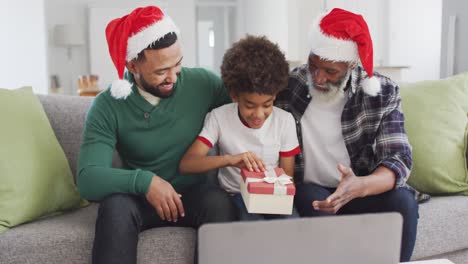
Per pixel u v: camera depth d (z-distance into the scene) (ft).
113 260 3.59
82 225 4.32
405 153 4.41
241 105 4.26
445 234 4.76
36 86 11.96
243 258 2.30
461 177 5.32
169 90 4.38
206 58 23.85
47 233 4.08
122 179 3.98
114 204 3.80
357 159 4.74
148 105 4.46
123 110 4.45
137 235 3.86
